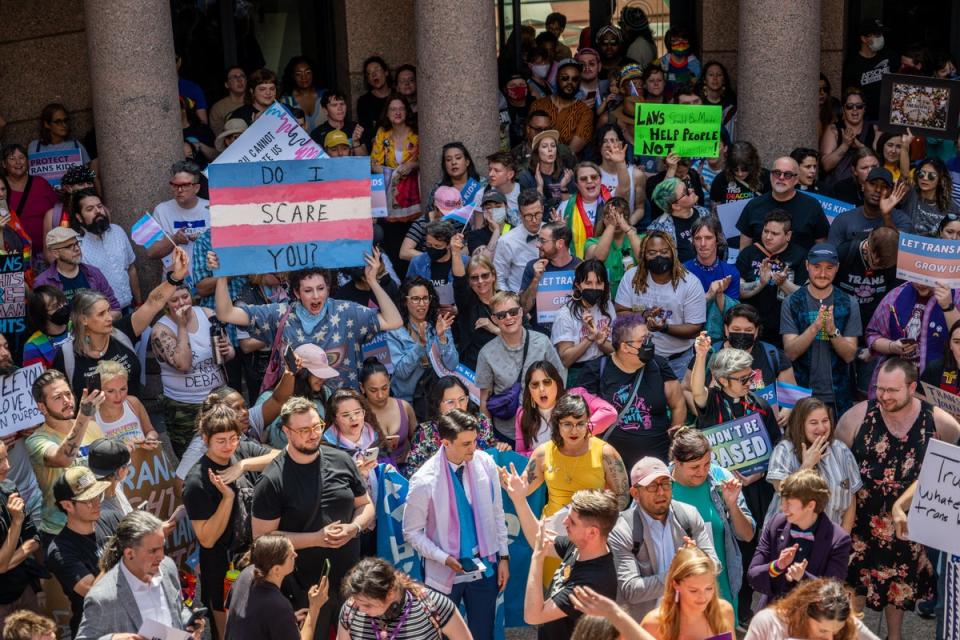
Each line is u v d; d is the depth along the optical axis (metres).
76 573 9.60
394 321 12.73
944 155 16.98
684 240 14.62
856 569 10.92
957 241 12.10
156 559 8.98
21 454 10.94
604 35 19.92
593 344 12.88
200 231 14.74
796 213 14.34
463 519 10.16
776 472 10.72
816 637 7.87
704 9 19.91
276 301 14.22
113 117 15.31
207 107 20.09
